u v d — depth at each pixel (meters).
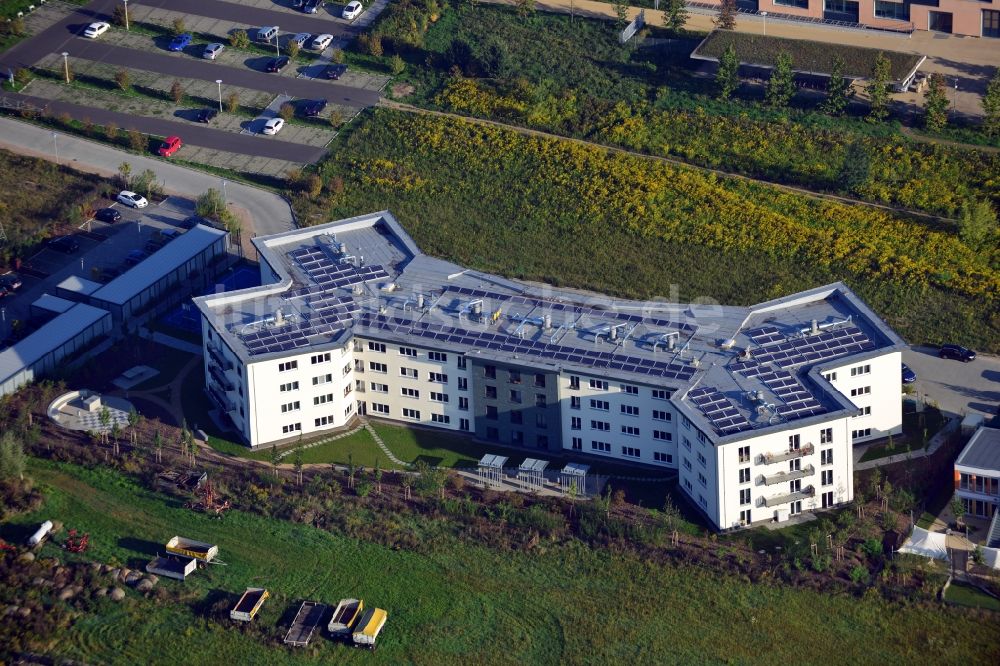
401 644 196.25
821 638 196.38
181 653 194.75
